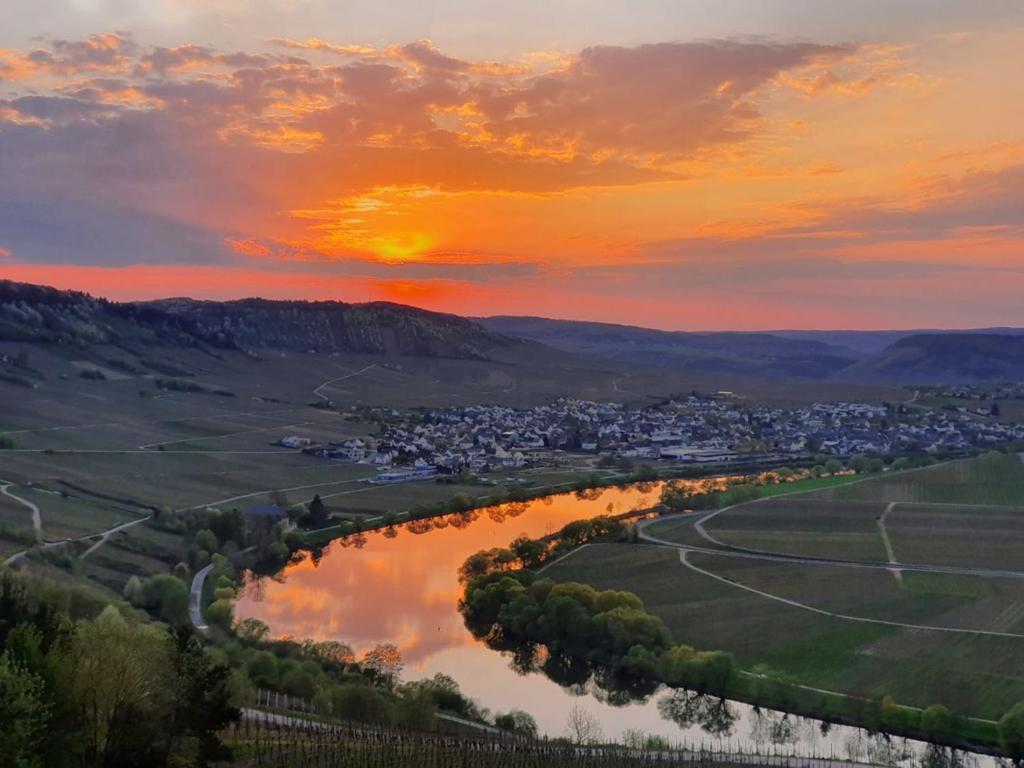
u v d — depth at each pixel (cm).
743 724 18800
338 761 13500
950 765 16825
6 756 9481
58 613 14388
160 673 11594
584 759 15612
